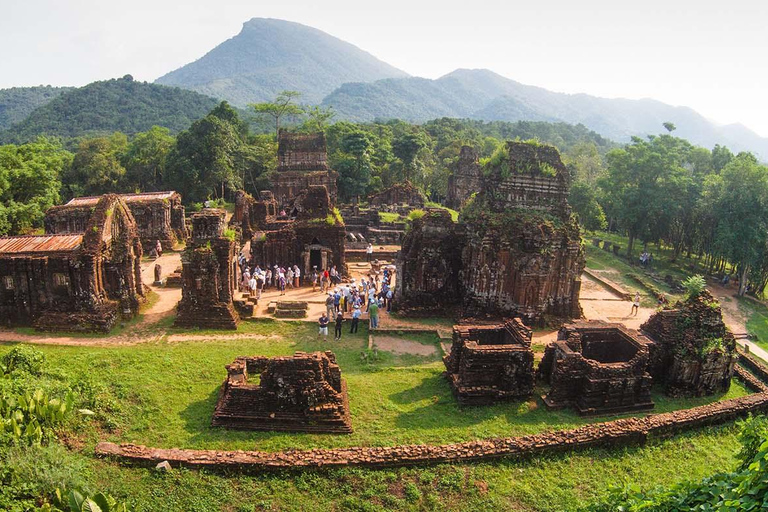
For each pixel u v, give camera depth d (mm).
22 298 32125
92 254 32094
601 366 24156
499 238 35000
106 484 16719
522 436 20750
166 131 120500
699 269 61375
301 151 77188
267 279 42062
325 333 32812
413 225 37844
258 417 21297
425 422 22578
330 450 19109
